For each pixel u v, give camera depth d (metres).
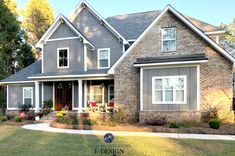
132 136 13.55
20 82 27.55
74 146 10.83
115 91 21.09
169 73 18.91
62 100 26.39
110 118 19.09
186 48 19.72
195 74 18.25
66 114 22.50
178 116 18.28
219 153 9.55
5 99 37.56
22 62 44.94
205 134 14.45
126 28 26.69
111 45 24.89
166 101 18.83
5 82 28.42
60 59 25.75
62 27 25.77
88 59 25.11
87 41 24.38
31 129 16.89
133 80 20.64
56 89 26.69
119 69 21.09
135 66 19.58
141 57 20.62
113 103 22.67
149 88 19.33
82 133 14.78
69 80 24.73
